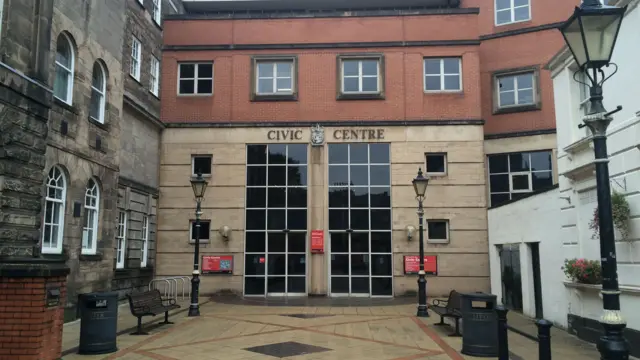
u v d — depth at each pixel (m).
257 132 22.55
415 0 25.30
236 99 22.81
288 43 22.98
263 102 22.77
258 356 9.87
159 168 22.38
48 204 13.68
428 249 21.53
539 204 14.29
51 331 8.76
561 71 13.23
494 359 9.71
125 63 18.95
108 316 10.25
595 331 11.07
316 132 22.36
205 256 21.84
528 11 22.92
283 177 22.36
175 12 25.14
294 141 22.45
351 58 22.92
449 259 21.39
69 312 14.19
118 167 17.31
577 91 12.64
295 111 22.67
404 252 21.58
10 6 10.95
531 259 15.09
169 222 22.09
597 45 5.86
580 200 12.17
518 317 14.94
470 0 24.03
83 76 15.12
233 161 22.42
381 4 25.56
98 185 16.19
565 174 12.48
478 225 21.50
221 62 23.06
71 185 14.38
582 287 11.52
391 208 21.89
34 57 11.65
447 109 22.33
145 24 21.03
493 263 17.88
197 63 23.25
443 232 21.78
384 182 22.19
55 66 13.83
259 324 14.03
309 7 25.91
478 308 10.07
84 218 15.53
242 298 20.91
